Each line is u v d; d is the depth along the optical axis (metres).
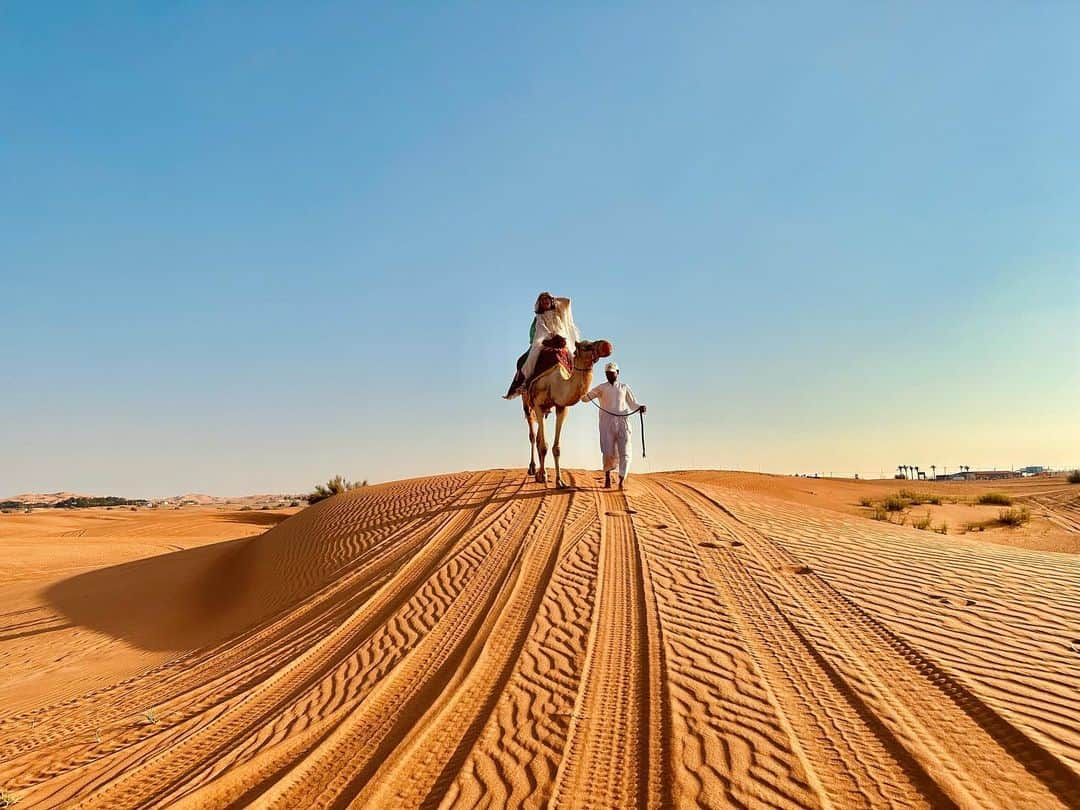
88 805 5.77
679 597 9.23
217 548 22.53
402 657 8.29
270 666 8.90
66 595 17.84
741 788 4.95
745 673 6.86
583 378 15.61
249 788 5.73
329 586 12.17
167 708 8.02
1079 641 7.26
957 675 6.50
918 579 9.85
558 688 6.87
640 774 5.26
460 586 10.56
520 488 17.00
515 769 5.48
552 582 10.12
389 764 5.74
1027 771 4.90
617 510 14.34
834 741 5.50
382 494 19.36
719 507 15.28
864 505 31.91
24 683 10.53
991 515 27.69
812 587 9.52
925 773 4.97
